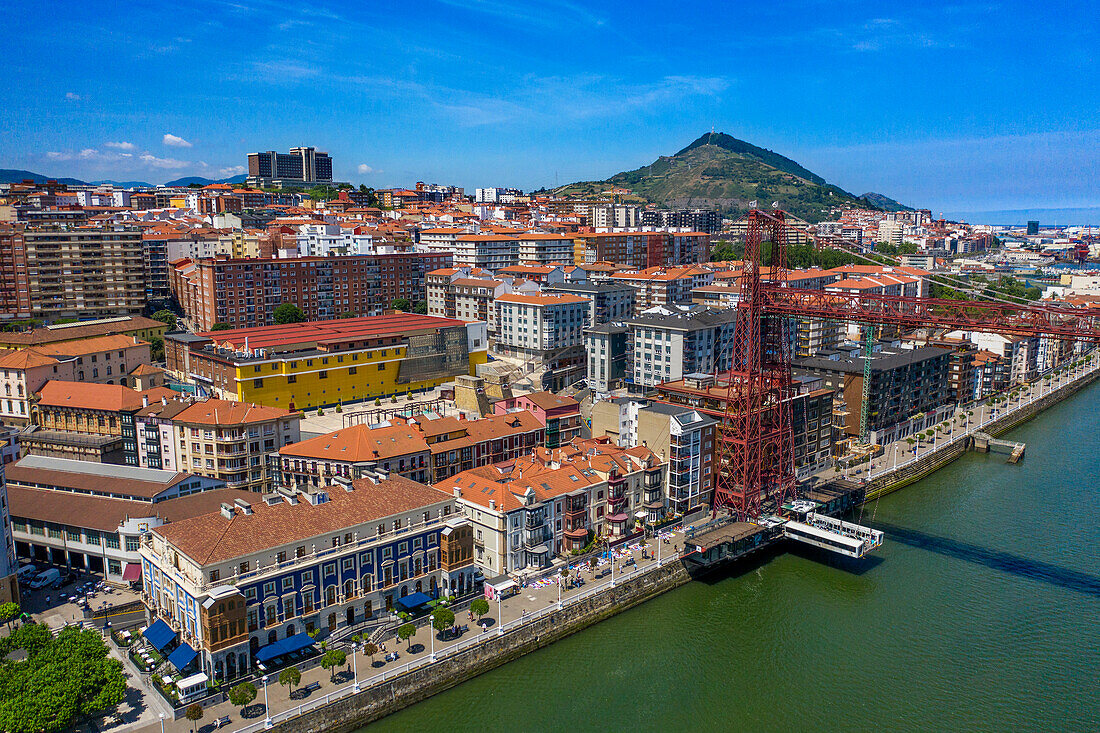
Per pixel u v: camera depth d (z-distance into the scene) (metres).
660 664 139.88
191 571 118.44
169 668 120.25
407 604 137.38
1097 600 162.50
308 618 127.88
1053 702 130.12
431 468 179.75
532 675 134.88
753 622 154.25
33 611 140.38
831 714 127.44
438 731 120.44
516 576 155.38
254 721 110.50
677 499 185.00
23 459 183.25
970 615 156.88
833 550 178.62
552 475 168.25
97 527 150.88
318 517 132.25
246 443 188.38
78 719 109.00
